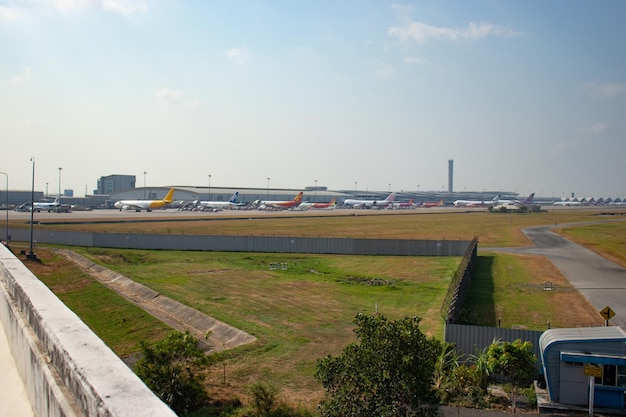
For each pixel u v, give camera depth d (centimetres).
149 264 7000
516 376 2452
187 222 13688
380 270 6581
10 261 2195
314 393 2508
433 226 13712
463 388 2503
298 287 5369
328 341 3394
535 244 9469
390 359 1695
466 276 5056
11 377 1241
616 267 6688
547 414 2258
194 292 5047
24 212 18325
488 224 14650
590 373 2214
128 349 3534
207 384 2594
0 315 1850
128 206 19875
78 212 19050
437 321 3925
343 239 8225
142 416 511
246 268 6656
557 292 5041
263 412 2123
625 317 4053
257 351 3161
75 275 6216
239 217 16262
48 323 972
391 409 1602
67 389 741
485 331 2850
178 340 2323
